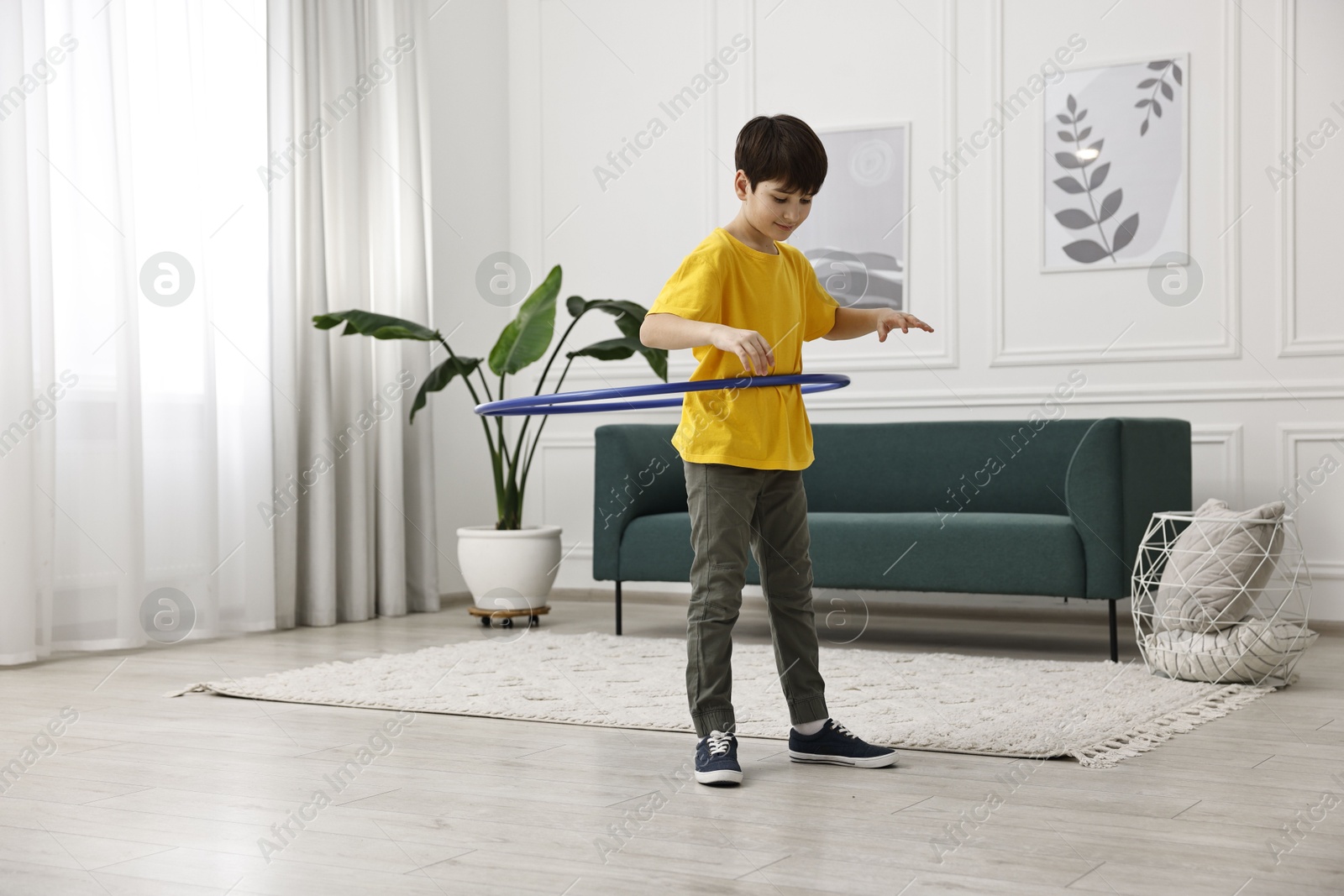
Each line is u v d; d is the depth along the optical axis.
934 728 2.21
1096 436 3.14
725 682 1.91
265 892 1.38
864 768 1.97
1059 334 4.13
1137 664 3.06
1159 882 1.38
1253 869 1.42
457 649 3.37
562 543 4.82
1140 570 3.20
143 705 2.60
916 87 4.32
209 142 3.74
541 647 3.39
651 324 1.85
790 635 2.00
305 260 4.02
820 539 3.47
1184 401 3.96
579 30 4.84
